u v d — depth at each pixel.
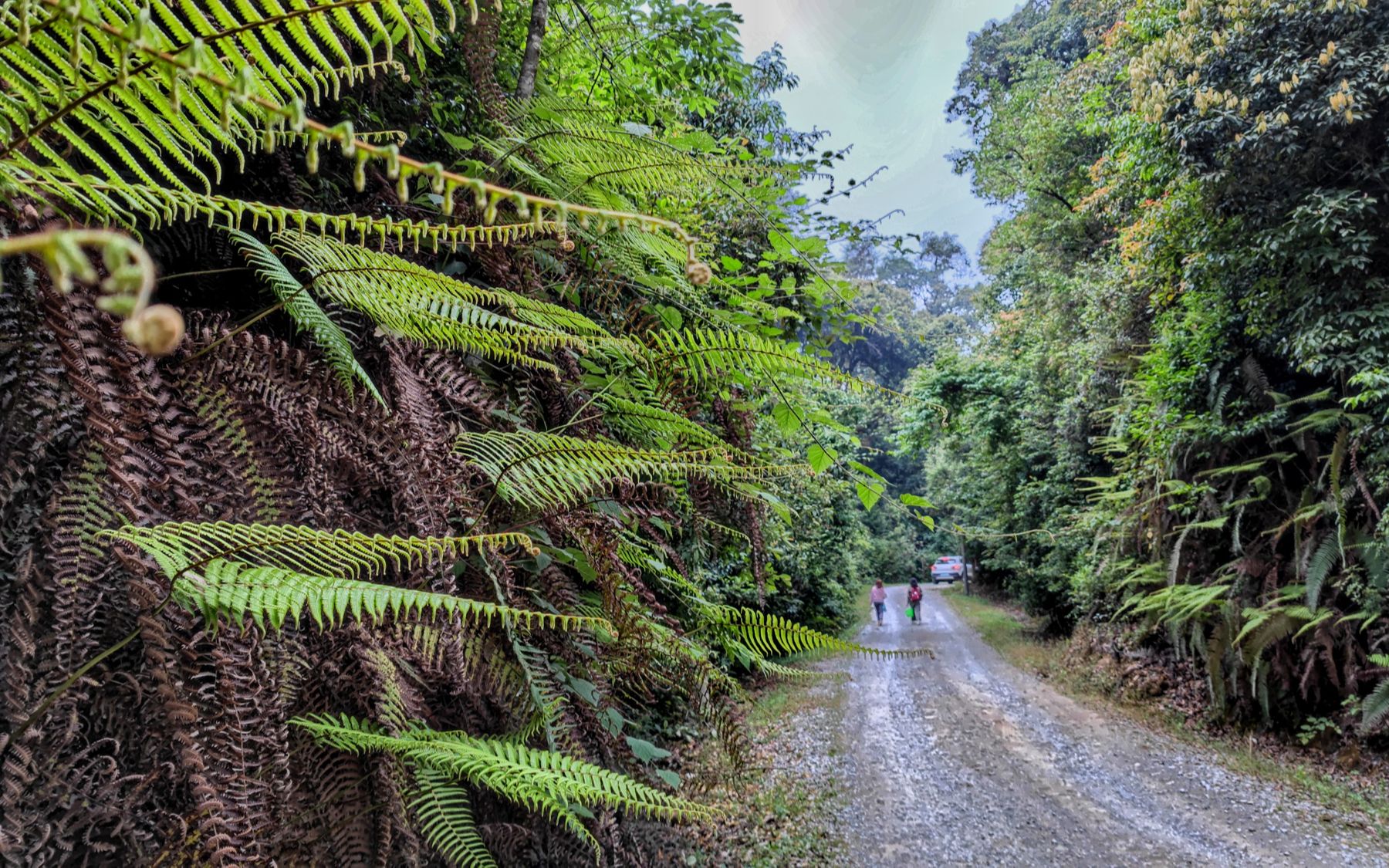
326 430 1.01
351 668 1.11
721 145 2.15
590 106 2.25
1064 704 7.71
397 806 1.11
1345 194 5.42
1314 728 5.71
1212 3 6.07
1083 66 11.15
